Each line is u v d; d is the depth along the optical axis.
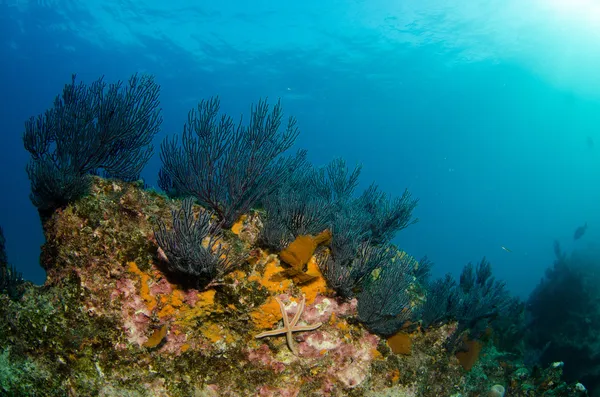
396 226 8.34
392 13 35.03
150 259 4.73
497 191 112.12
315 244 5.45
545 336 13.80
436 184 112.56
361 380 5.50
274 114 5.93
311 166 9.12
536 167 99.06
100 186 5.13
